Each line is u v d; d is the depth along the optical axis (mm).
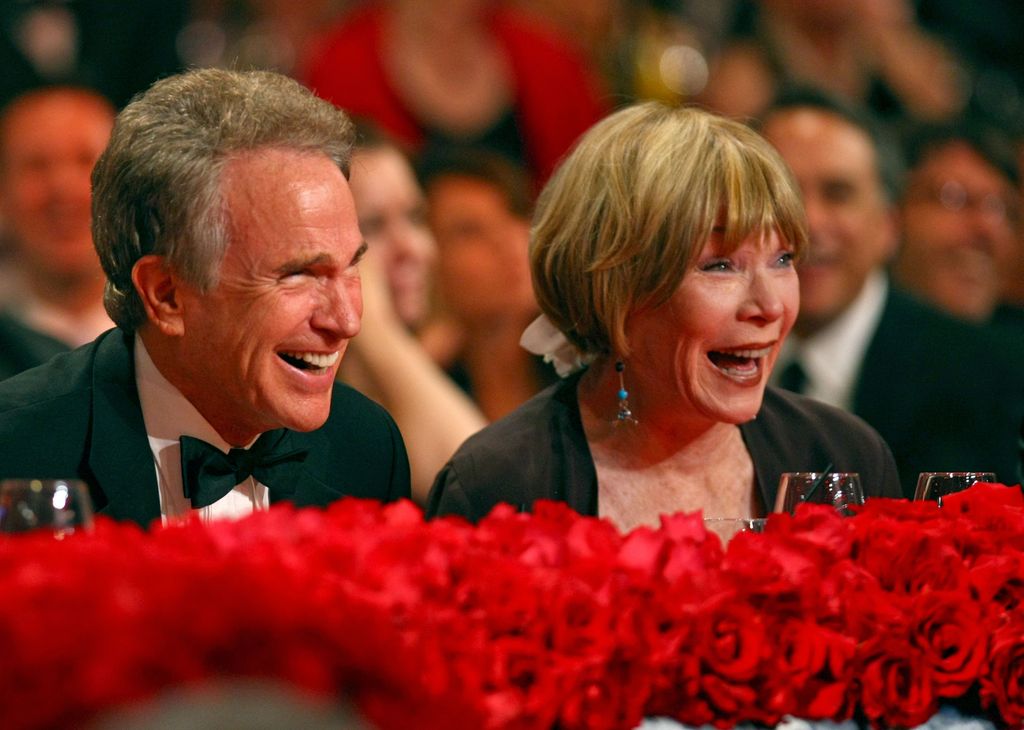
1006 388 13188
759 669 4727
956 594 5031
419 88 14227
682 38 15891
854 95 16156
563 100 14836
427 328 12828
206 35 14156
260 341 6012
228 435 6539
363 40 14203
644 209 6453
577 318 6840
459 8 14328
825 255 13219
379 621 3795
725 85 15555
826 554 5082
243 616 3473
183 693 3244
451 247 12875
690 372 6605
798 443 7285
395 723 3518
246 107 6004
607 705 4457
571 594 4484
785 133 13336
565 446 6980
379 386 11789
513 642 4398
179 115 6004
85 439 6301
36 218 12219
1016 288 14914
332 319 6039
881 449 7484
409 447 11664
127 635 3400
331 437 6984
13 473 6133
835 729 4934
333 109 6254
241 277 5945
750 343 6531
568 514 5227
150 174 5969
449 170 12836
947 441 13133
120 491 6230
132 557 4082
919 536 5254
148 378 6445
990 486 5879
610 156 6664
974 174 14586
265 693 3070
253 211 5910
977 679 5105
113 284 6293
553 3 15359
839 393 13250
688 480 7012
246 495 6586
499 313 13008
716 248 6488
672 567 4797
